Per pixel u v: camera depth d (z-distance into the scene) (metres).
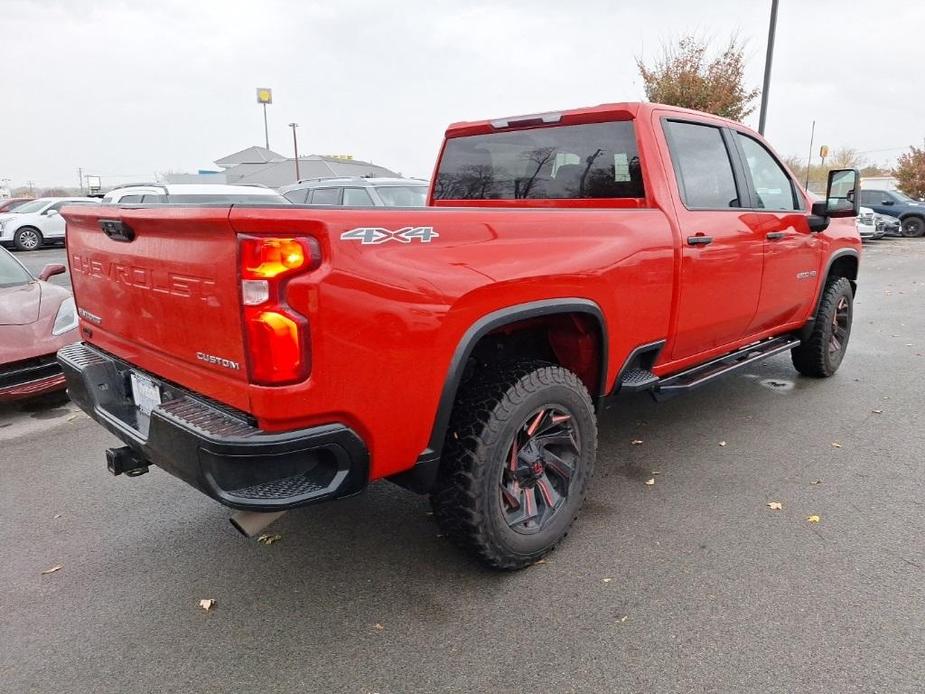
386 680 2.29
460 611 2.64
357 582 2.86
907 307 9.47
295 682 2.29
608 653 2.38
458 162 4.45
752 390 5.45
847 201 4.63
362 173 36.94
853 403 5.09
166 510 3.54
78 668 2.37
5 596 2.80
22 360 4.82
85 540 3.24
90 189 36.59
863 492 3.60
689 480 3.78
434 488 2.69
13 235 19.34
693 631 2.49
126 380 2.89
